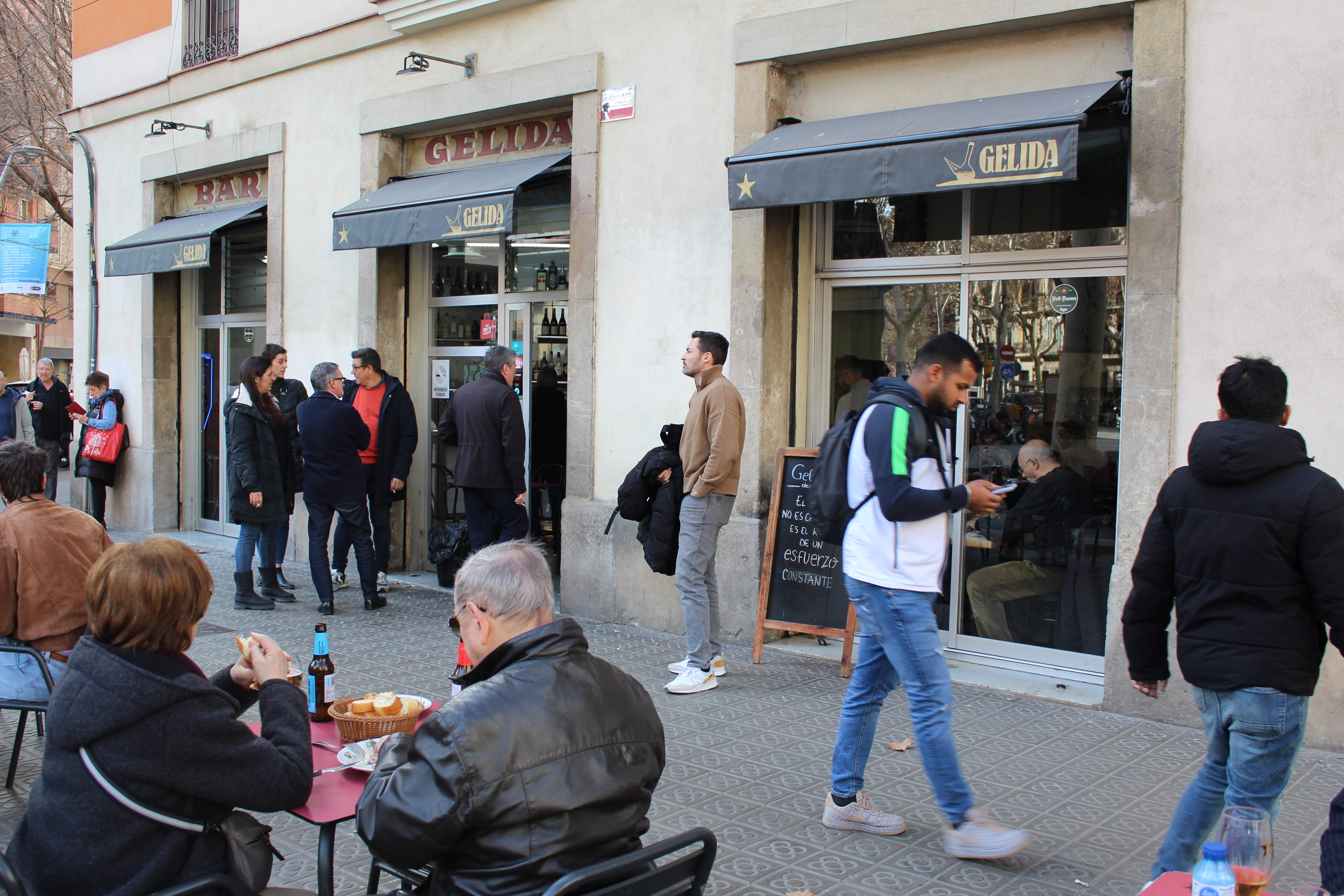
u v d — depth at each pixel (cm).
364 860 382
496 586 238
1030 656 615
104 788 226
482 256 909
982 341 630
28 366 3531
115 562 236
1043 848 385
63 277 3350
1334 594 284
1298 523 289
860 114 650
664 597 723
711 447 573
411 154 935
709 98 696
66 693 229
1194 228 518
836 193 578
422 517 952
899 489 361
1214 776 312
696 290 705
